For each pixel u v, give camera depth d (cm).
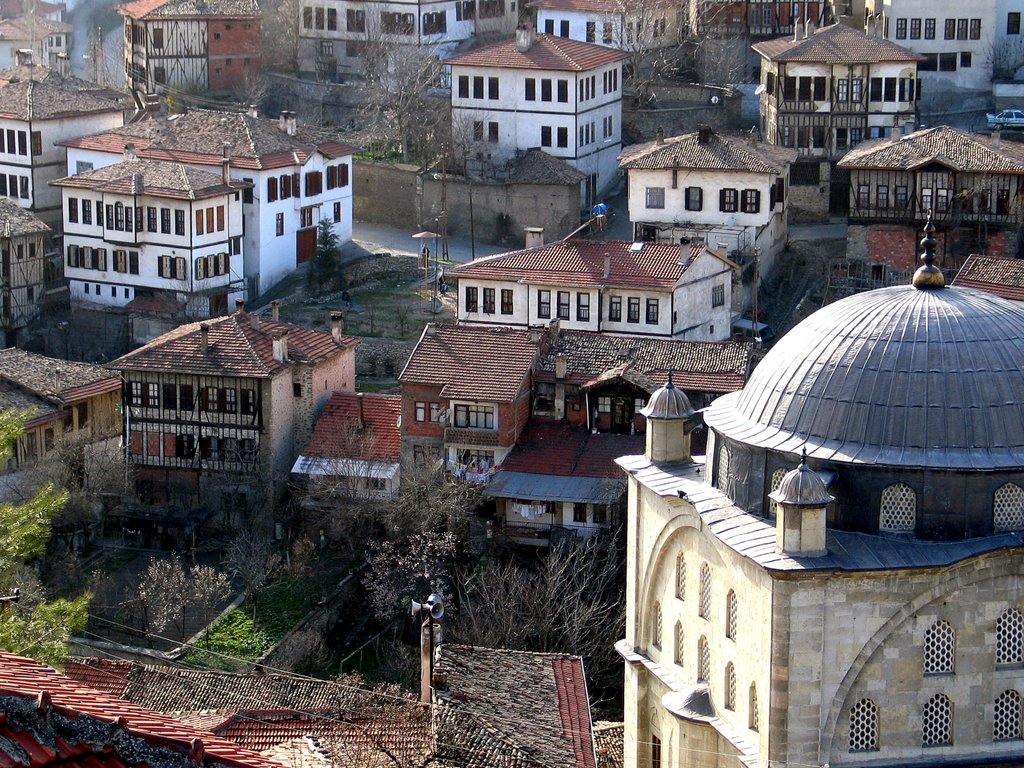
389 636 12294
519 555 12812
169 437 14225
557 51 19538
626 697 8362
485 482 13088
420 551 12412
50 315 18362
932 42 19900
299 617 12312
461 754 7344
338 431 14000
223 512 13875
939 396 7012
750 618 7069
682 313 15512
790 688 6888
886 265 17025
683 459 8125
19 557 8200
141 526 13762
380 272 18588
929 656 6969
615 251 15812
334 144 19338
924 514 6919
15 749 4081
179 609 12231
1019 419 6994
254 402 14025
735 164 17088
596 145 19750
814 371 7244
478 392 13312
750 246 17138
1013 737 7075
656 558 8006
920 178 16800
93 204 18025
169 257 17812
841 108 18450
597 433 13488
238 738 7775
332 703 8494
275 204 18525
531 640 11275
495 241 19362
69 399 14550
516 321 15800
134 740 4166
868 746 6994
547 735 7900
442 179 19225
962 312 7244
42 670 4603
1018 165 16575
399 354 16300
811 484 6831
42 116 19762
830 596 6838
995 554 6869
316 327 17312
